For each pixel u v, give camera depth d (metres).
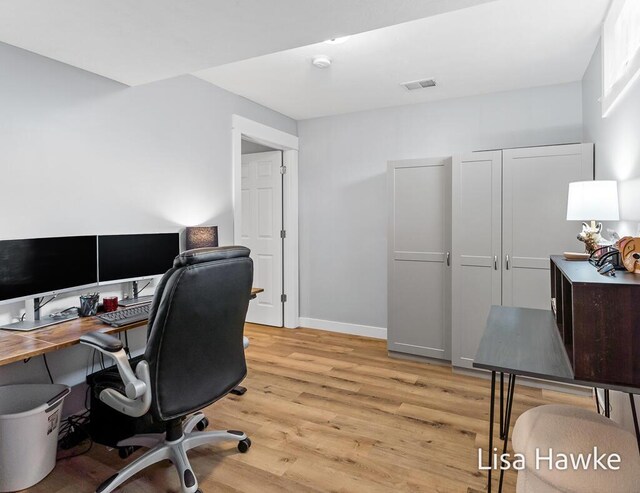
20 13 1.66
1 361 1.46
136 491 1.71
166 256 2.67
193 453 1.98
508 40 2.49
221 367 1.74
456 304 3.10
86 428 2.16
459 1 1.60
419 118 3.76
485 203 2.99
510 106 3.38
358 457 1.95
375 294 4.06
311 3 1.61
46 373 2.15
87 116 2.29
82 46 1.97
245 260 1.77
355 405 2.51
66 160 2.19
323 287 4.35
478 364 1.31
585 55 2.71
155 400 1.51
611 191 2.00
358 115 4.06
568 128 3.19
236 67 2.93
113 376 1.77
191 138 3.04
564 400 2.57
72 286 2.11
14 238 1.96
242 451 1.99
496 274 2.97
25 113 2.01
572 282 1.17
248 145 4.76
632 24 1.79
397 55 2.71
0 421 1.66
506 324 1.85
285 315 4.46
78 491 1.71
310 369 3.15
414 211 3.33
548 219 2.81
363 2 1.60
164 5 1.62
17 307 2.01
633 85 1.80
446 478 1.78
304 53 2.69
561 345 1.50
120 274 2.38
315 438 2.12
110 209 2.43
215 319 1.64
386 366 3.22
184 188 2.98
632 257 1.34
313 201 4.36
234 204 3.48
